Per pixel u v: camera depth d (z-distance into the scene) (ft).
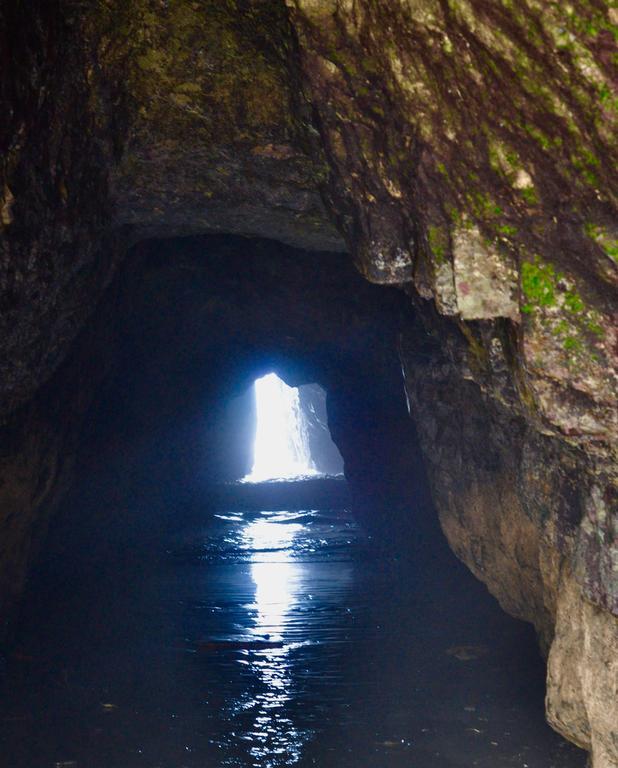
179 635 29.45
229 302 40.14
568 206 12.60
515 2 11.17
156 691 23.45
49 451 28.09
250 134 19.36
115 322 33.68
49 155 18.58
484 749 19.22
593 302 13.01
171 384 47.67
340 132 16.72
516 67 11.84
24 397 23.90
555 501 17.52
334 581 39.63
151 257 35.37
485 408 23.11
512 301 14.21
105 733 20.35
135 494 49.03
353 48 14.70
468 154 13.64
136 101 19.17
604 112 11.11
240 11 17.02
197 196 22.11
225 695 23.16
